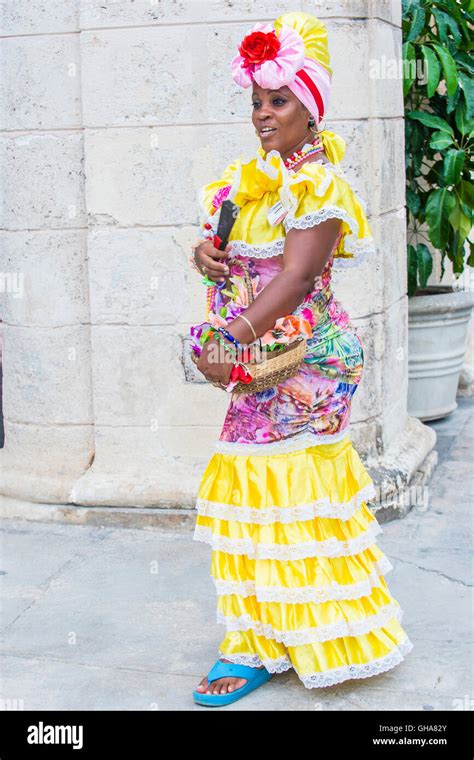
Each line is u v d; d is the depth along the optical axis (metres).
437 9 5.48
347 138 4.26
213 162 4.23
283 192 2.75
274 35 2.74
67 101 4.36
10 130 4.45
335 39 4.18
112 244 4.34
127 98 4.24
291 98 2.80
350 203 2.82
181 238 4.29
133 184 4.29
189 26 4.16
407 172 5.63
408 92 5.29
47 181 4.42
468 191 5.47
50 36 4.33
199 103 4.20
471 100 5.45
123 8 4.18
